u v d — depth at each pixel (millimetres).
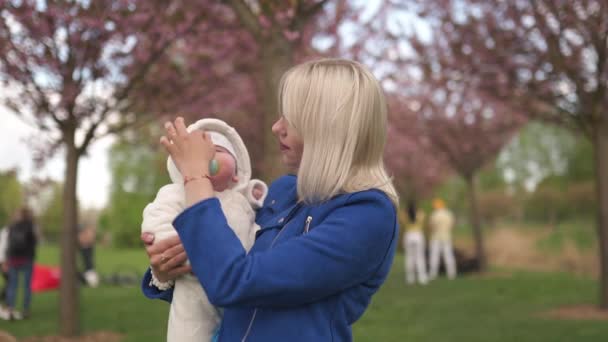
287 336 1280
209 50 6875
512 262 17750
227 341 1360
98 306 9117
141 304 9297
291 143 1445
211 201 1293
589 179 34938
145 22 5777
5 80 5551
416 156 19094
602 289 8055
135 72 6152
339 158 1338
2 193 45781
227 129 1519
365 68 1420
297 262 1236
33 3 5168
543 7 7105
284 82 1476
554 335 6258
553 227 19594
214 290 1224
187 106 7184
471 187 15461
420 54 8695
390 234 1350
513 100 8484
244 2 4641
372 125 1376
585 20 6879
